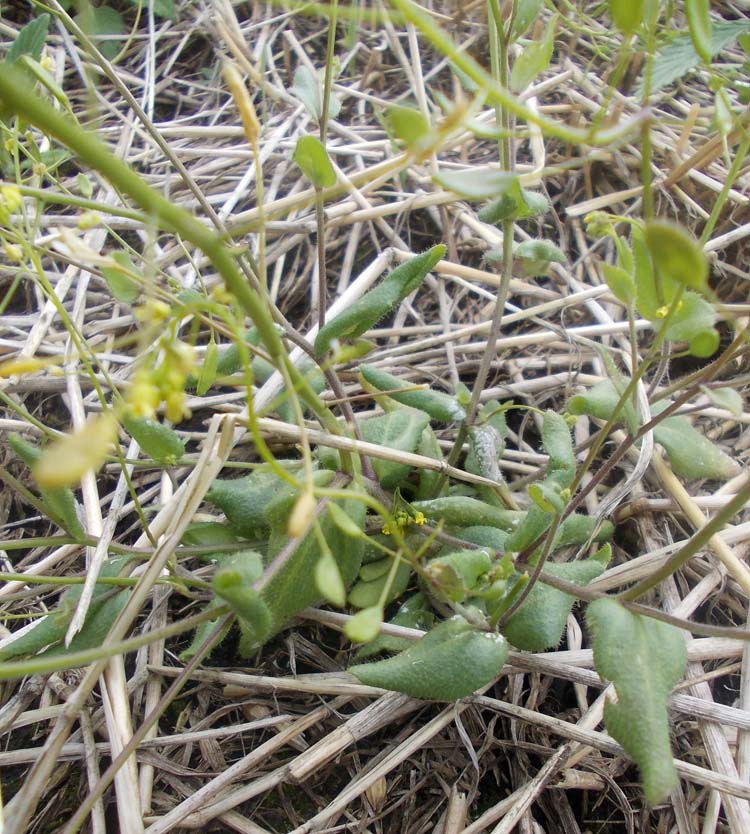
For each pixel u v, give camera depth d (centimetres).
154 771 11
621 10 6
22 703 11
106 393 15
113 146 19
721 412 15
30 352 15
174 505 12
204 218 17
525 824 10
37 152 11
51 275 16
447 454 14
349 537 10
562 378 15
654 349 8
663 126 18
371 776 10
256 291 11
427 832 10
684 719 11
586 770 11
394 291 10
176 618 12
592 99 19
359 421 12
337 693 11
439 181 5
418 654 9
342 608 12
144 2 21
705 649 11
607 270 8
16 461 14
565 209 17
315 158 9
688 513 13
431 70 20
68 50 19
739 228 16
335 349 7
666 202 17
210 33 21
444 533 11
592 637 9
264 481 11
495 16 9
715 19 19
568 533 11
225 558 10
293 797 11
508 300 17
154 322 5
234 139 19
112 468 14
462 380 16
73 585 11
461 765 11
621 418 12
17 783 11
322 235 10
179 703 11
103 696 10
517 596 10
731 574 12
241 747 11
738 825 10
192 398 14
